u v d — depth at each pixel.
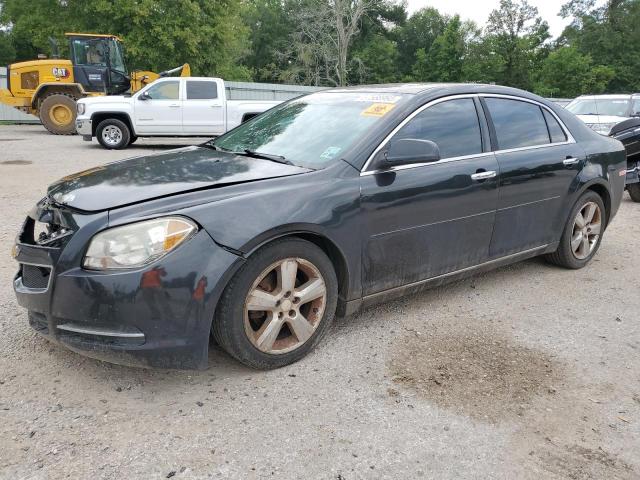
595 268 5.26
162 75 16.86
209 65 30.50
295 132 3.89
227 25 29.80
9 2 29.89
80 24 27.83
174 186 3.00
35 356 3.23
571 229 4.89
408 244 3.62
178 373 3.11
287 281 3.10
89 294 2.65
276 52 41.81
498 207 4.13
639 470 2.44
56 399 2.82
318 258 3.20
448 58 52.50
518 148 4.34
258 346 3.05
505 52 48.38
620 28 56.22
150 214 2.75
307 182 3.20
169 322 2.71
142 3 26.31
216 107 14.59
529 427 2.72
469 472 2.39
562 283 4.79
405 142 3.36
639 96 12.66
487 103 4.23
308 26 37.62
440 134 3.85
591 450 2.56
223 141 4.32
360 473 2.36
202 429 2.62
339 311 3.48
